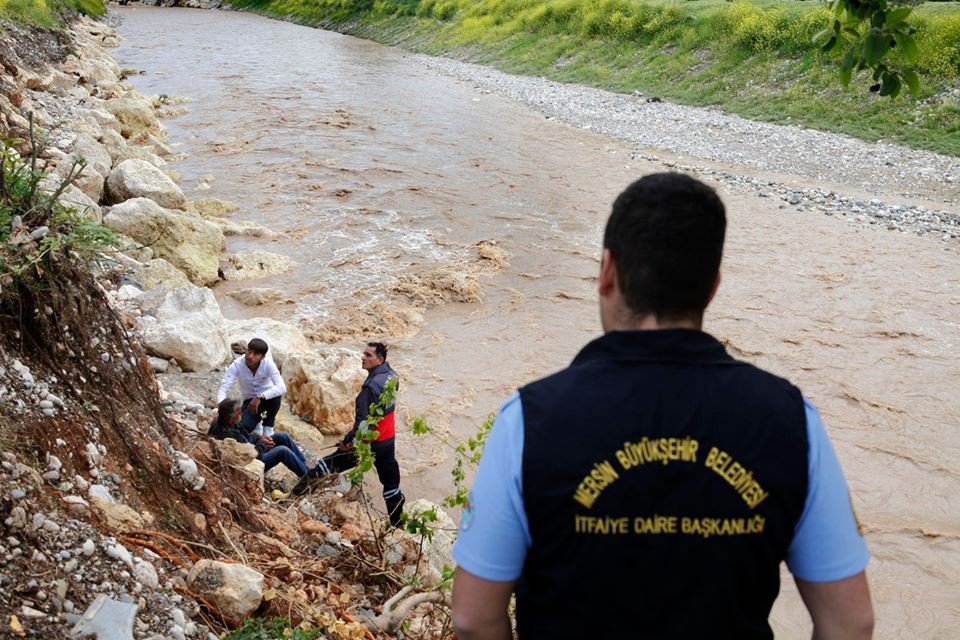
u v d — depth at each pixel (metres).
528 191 21.69
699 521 1.95
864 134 26.22
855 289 16.02
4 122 16.02
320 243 17.47
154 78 35.47
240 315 14.12
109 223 14.65
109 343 5.89
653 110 30.92
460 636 2.09
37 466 4.73
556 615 2.01
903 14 3.86
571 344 13.59
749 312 15.01
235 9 70.31
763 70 31.33
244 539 5.89
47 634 3.87
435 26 49.59
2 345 5.05
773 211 20.48
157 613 4.37
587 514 1.96
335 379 10.56
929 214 20.08
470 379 12.33
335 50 47.34
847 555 2.01
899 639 7.88
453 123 29.14
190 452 6.27
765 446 1.98
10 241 5.30
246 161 23.25
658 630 1.96
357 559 6.23
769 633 2.07
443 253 17.22
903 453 10.96
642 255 2.09
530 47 41.56
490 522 2.03
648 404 2.01
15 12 29.58
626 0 40.03
